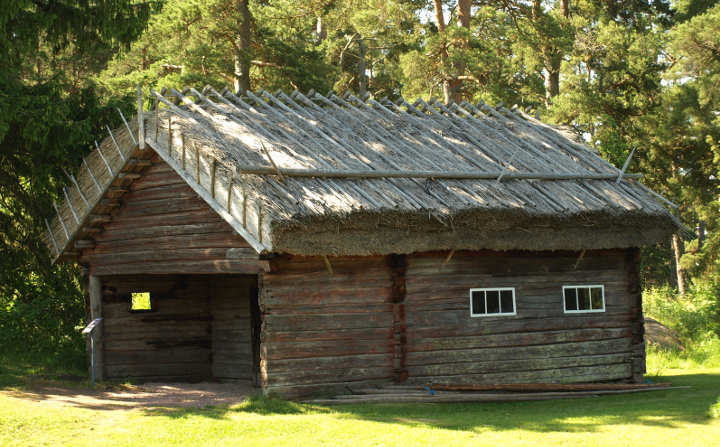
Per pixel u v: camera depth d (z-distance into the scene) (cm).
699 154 3153
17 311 1886
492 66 3083
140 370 1777
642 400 1422
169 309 1820
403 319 1426
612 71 3384
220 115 1549
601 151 2697
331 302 1366
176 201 1529
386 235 1320
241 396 1466
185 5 2859
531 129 1848
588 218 1507
